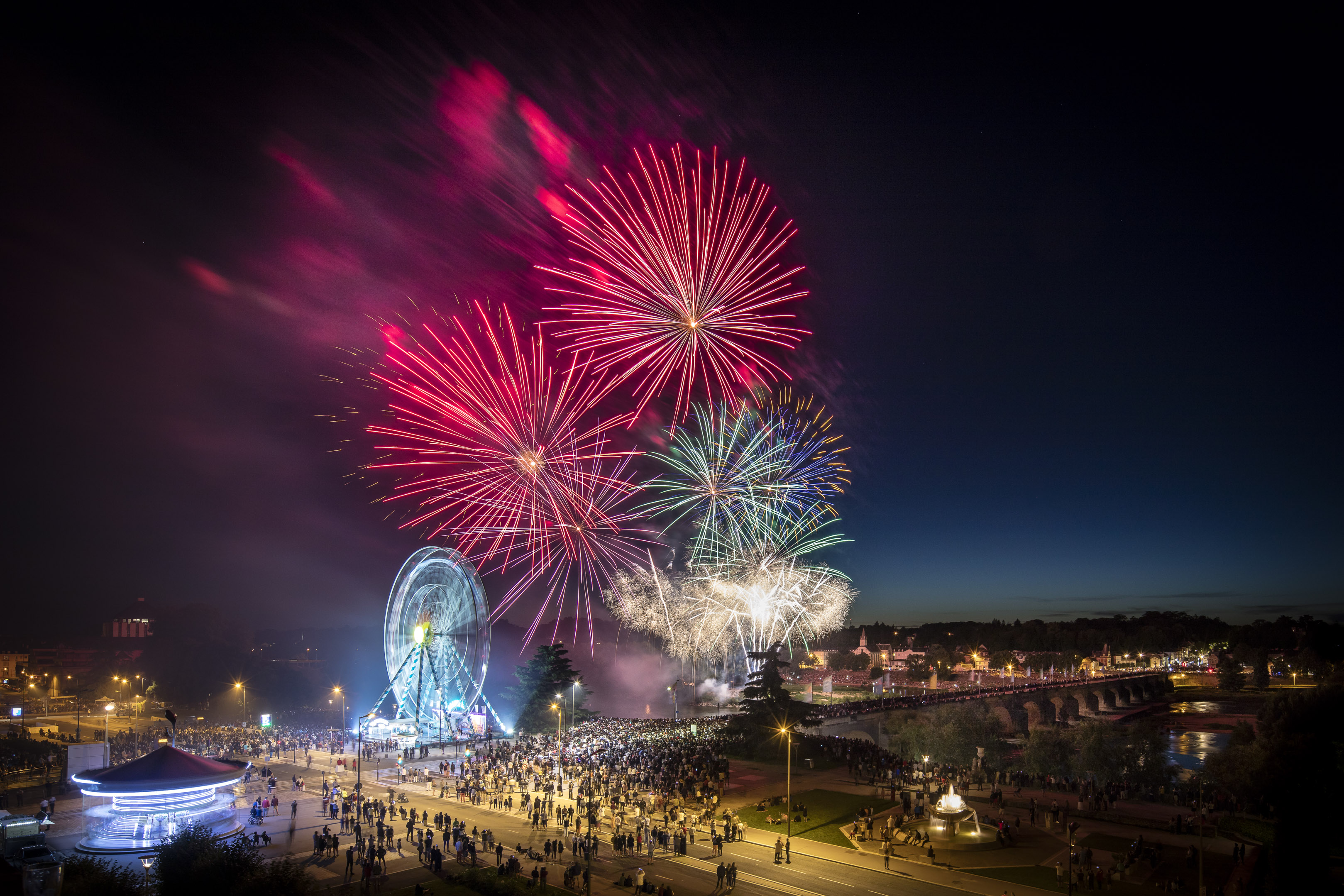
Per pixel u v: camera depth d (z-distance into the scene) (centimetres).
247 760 10288
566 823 7481
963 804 6862
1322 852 6391
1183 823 7106
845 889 5838
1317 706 9906
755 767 9950
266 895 4550
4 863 4044
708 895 5747
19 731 15500
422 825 7744
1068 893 5662
